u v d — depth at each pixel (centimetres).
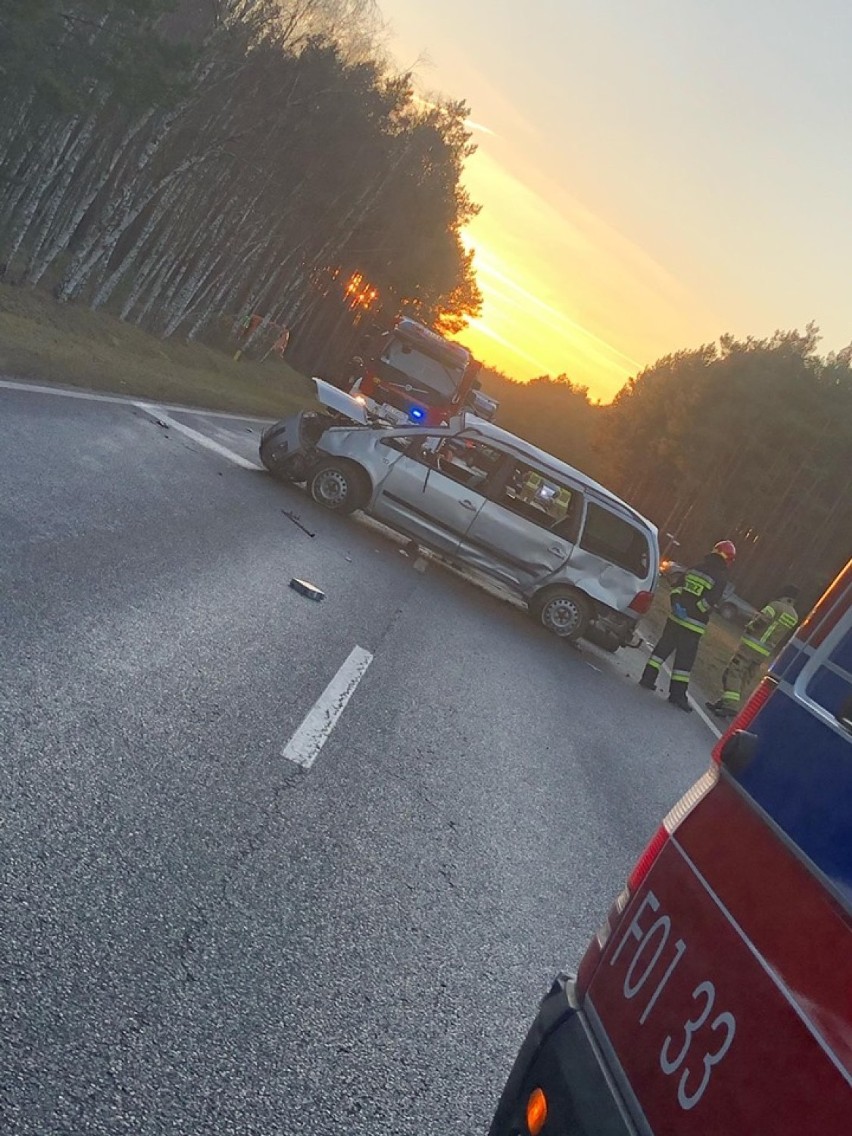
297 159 4231
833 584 295
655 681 1554
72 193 4484
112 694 588
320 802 583
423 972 461
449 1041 419
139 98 2775
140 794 497
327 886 497
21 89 2889
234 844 494
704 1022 258
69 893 401
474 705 923
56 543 788
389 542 1566
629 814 816
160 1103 321
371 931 475
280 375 5359
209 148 3403
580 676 1310
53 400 1346
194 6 3666
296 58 3684
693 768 1092
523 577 1488
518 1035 445
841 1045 220
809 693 285
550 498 1486
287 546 1177
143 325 4025
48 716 528
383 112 4688
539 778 805
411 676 913
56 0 2712
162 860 452
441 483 1486
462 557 1494
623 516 1489
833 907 239
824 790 260
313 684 764
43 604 660
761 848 270
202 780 541
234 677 702
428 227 5975
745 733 298
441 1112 374
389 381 2842
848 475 7588
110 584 757
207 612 805
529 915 564
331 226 5156
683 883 291
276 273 5184
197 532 1034
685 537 7831
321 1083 362
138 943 392
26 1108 297
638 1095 266
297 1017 391
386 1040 402
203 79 2942
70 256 4216
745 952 257
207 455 1517
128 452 1248
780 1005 240
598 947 315
